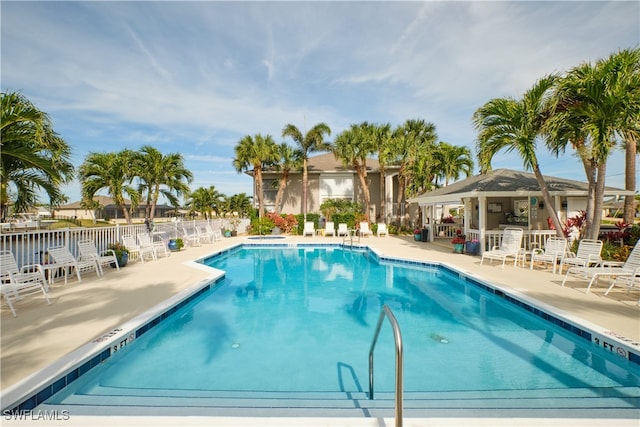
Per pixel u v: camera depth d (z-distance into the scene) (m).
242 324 6.04
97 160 17.06
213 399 3.55
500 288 7.08
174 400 3.52
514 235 9.93
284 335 5.52
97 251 9.77
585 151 8.66
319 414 3.21
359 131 22.70
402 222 25.34
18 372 3.45
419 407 3.37
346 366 4.39
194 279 8.16
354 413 3.21
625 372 4.07
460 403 3.46
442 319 6.26
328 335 5.52
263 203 24.83
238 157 23.47
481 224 12.04
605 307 5.60
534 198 13.31
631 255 6.62
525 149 8.98
